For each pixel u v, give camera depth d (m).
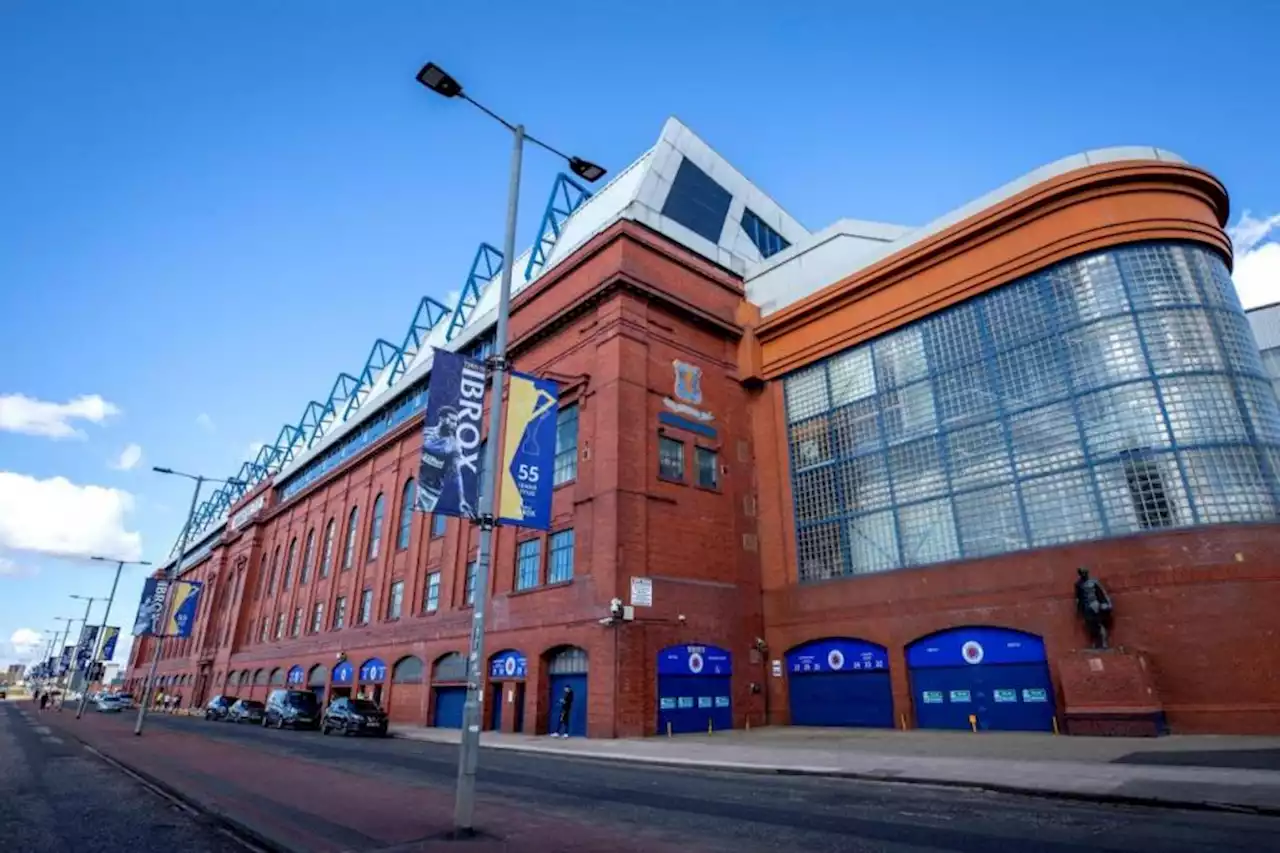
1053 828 8.43
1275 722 16.53
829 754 16.48
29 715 52.12
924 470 24.94
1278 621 17.16
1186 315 20.20
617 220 29.39
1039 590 20.91
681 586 26.20
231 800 11.31
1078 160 22.77
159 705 76.06
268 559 65.56
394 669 39.16
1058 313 22.28
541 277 32.81
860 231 31.19
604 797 11.48
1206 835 7.80
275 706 37.22
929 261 25.89
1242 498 18.45
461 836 8.11
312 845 7.87
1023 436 22.41
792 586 27.98
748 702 26.84
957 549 23.34
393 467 46.31
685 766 16.22
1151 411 19.83
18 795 12.93
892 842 7.88
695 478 28.47
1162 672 18.16
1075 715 18.22
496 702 29.16
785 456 29.77
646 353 28.36
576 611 25.45
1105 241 21.41
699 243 32.84
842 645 26.02
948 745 17.34
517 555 29.88
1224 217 23.06
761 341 31.98
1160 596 18.59
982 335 24.17
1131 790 10.19
